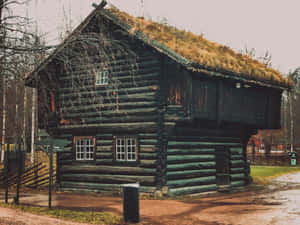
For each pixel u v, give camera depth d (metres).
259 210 12.55
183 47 15.20
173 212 12.21
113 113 17.00
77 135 18.02
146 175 15.99
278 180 23.78
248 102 18.06
